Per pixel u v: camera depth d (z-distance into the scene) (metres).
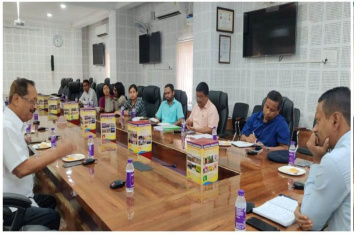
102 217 1.16
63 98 5.69
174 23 5.93
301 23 3.70
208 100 3.20
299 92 3.79
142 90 4.52
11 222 1.46
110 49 7.19
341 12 3.27
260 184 1.51
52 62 9.09
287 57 3.89
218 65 4.51
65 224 1.92
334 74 3.38
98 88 5.68
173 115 3.60
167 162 2.29
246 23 4.30
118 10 6.89
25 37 8.67
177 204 1.28
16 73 8.65
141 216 1.17
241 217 1.03
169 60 6.19
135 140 2.05
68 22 9.20
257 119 2.63
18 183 1.66
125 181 1.50
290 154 1.84
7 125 1.51
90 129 3.01
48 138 2.60
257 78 4.32
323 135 1.07
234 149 2.25
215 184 1.52
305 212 1.05
